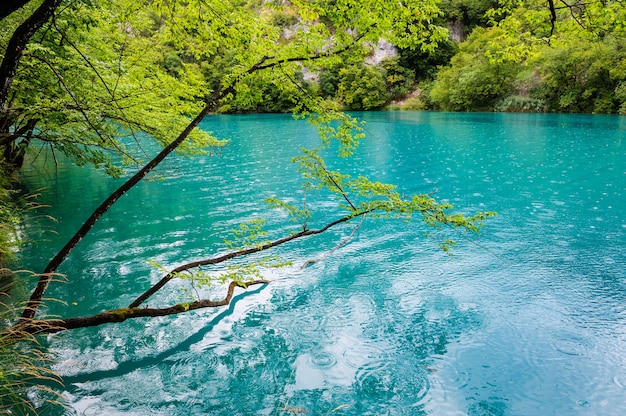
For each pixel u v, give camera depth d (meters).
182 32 4.96
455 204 10.21
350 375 4.30
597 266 6.63
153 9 4.63
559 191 11.05
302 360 4.54
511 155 16.28
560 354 4.57
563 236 7.93
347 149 5.29
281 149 19.53
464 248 7.52
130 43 6.71
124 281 6.26
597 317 5.24
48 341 4.75
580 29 4.89
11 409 3.66
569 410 3.81
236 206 10.34
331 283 6.31
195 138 8.62
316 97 4.86
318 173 5.31
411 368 4.40
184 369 4.38
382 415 3.78
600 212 9.27
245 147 20.36
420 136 22.52
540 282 6.18
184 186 12.53
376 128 26.64
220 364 4.47
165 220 9.26
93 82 6.21
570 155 15.73
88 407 3.80
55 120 6.04
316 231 5.24
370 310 5.54
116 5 5.17
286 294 5.99
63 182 12.76
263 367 4.42
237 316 5.43
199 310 5.54
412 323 5.22
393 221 9.05
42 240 7.90
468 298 5.79
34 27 2.95
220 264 6.91
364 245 7.78
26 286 5.98
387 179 13.04
